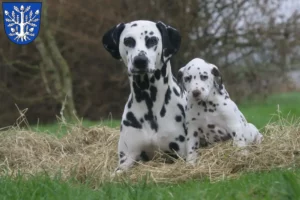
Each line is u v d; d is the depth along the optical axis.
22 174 8.30
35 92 26.66
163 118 8.89
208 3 25.38
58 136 12.09
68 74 23.39
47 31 23.30
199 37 25.53
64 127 13.48
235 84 26.42
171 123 8.91
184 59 25.39
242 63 26.38
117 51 9.02
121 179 8.11
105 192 6.91
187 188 7.09
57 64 24.84
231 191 6.55
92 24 25.55
